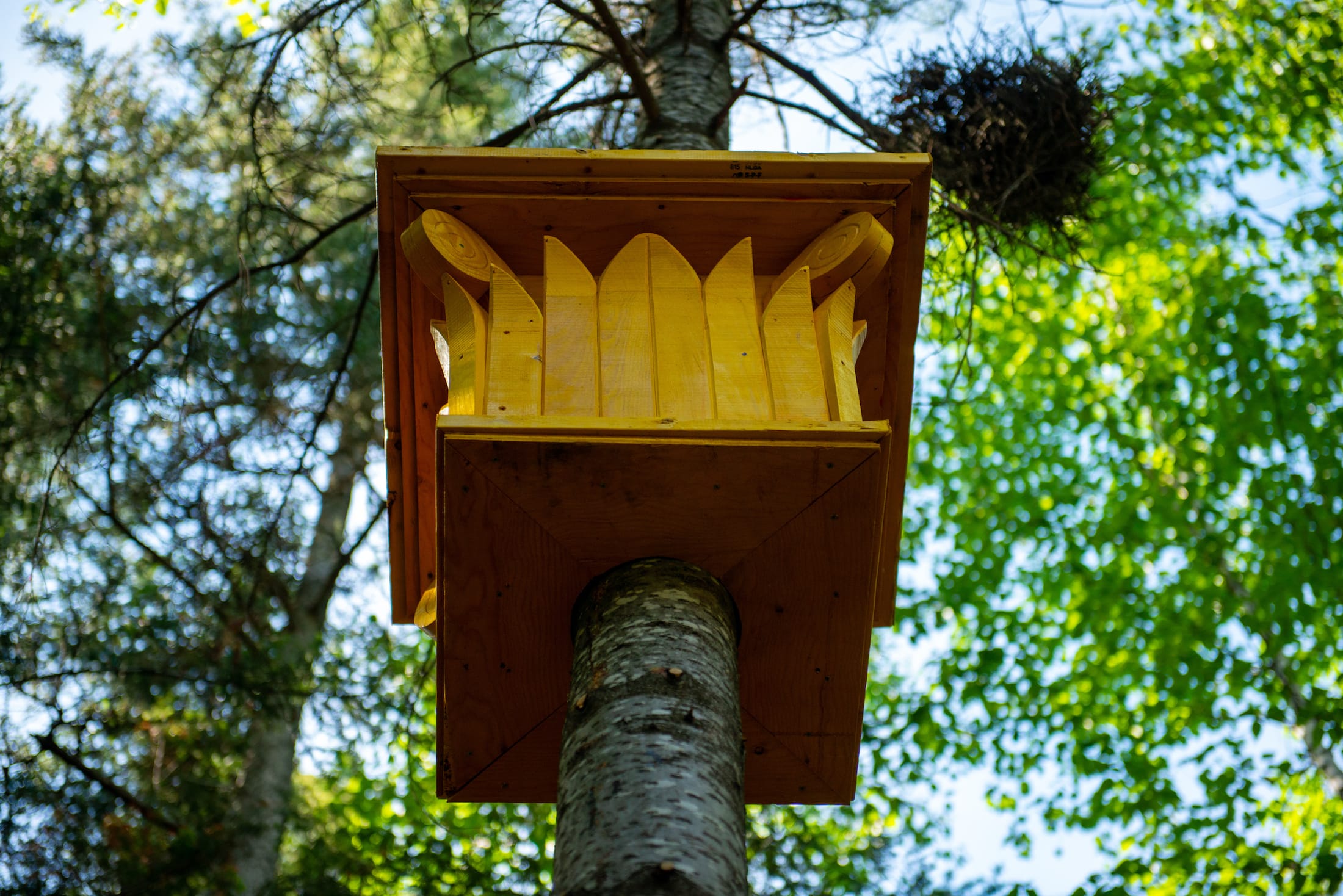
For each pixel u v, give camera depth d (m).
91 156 7.86
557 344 2.84
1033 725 9.02
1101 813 8.53
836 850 8.47
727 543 2.69
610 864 1.87
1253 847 7.88
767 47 5.80
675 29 5.75
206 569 8.34
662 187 3.09
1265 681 8.75
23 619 6.81
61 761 7.26
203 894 7.17
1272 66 8.81
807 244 3.17
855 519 2.64
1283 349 9.34
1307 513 8.84
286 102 6.06
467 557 2.67
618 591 2.58
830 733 3.04
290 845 8.89
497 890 7.76
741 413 2.76
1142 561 9.62
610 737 2.16
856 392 2.89
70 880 6.73
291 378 8.98
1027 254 7.08
